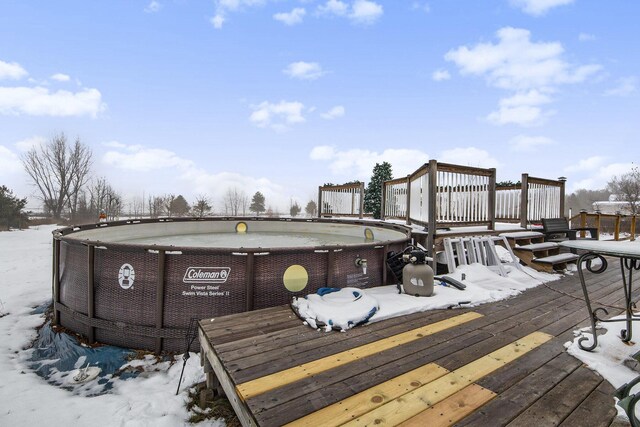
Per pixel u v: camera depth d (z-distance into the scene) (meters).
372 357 1.87
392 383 1.59
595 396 1.50
